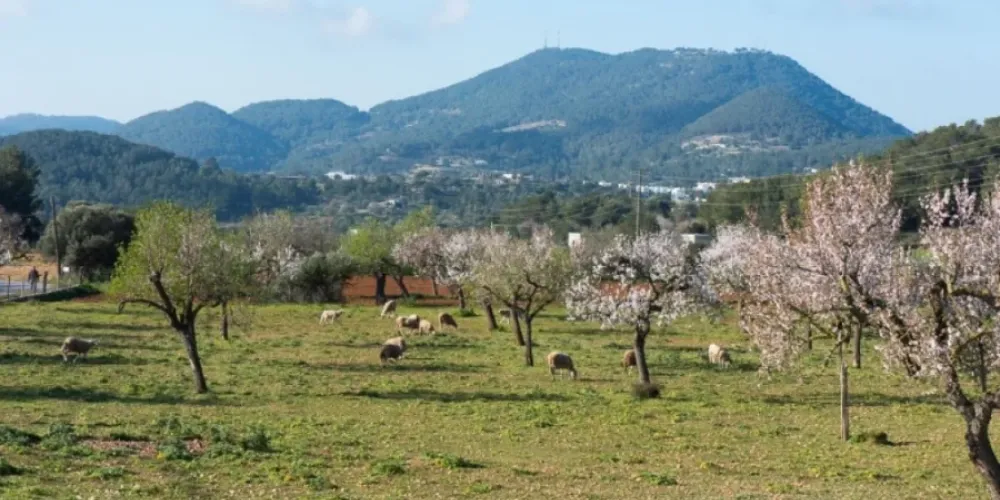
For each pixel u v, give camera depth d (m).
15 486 24.02
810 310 30.00
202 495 24.53
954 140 125.62
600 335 79.44
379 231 120.75
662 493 26.80
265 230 116.38
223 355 61.66
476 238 100.75
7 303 93.06
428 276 118.19
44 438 31.11
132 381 48.91
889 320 25.39
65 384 47.03
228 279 48.06
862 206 30.98
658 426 39.84
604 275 53.19
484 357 63.47
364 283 134.88
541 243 65.75
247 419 38.62
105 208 129.38
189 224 48.81
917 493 27.62
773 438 37.72
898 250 31.80
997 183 28.91
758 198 142.38
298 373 53.91
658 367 60.00
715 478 29.67
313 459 30.34
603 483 28.30
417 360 61.19
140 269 46.91
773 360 31.52
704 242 126.12
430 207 147.00
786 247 32.31
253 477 27.00
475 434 37.00
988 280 25.58
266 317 90.19
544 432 37.84
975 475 30.81
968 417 24.08
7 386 45.56
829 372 58.66
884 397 49.12
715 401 46.88
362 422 38.91
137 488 24.66
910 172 107.31
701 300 50.66
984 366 25.88
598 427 39.28
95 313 88.06
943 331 24.61
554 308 108.38
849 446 36.22
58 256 112.62
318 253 114.75
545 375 55.38
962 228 26.70
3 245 101.25
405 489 26.42
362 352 65.19
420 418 40.41
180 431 33.84
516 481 28.16
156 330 76.44
